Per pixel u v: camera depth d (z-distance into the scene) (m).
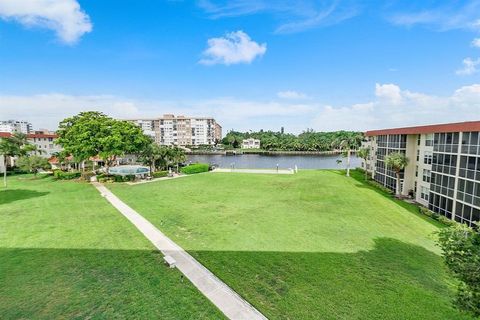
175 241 17.38
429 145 28.52
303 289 12.16
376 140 43.88
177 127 163.75
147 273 13.17
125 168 46.44
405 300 11.49
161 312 10.33
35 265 13.77
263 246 16.83
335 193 33.50
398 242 18.02
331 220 22.53
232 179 44.66
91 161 55.69
